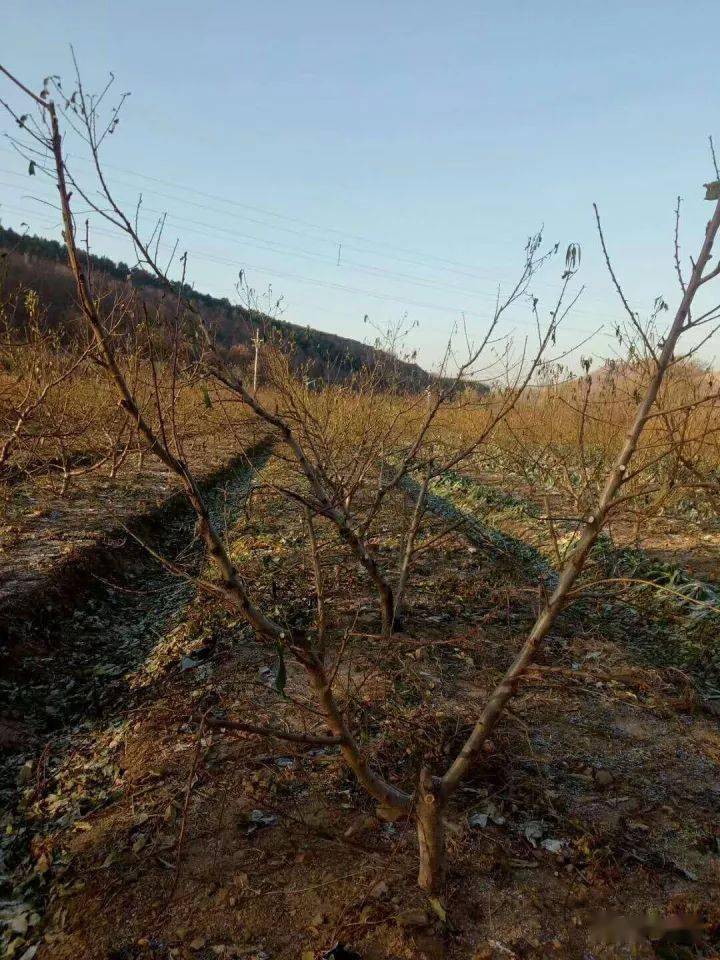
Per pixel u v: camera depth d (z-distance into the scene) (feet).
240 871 8.23
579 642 14.96
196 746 6.11
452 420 39.63
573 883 8.00
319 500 12.18
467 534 23.40
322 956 6.98
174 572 7.20
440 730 10.95
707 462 18.94
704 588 16.52
